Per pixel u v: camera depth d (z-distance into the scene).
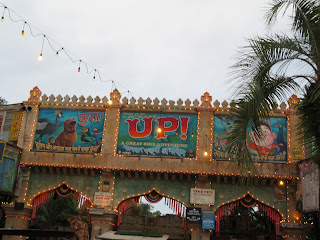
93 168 30.19
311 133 13.20
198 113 30.64
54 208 49.69
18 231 12.29
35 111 32.03
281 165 28.66
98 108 31.64
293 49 13.08
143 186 30.25
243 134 12.96
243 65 13.34
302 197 27.20
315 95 11.98
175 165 29.61
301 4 13.12
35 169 31.03
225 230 47.66
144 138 30.58
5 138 31.92
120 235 25.25
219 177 29.12
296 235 27.61
